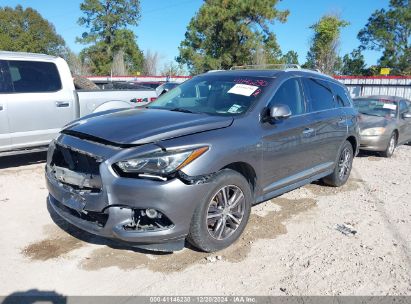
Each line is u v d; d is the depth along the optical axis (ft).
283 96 15.62
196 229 11.85
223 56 143.95
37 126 21.31
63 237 13.57
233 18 142.10
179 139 11.64
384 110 32.94
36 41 205.46
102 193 11.14
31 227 14.30
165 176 11.09
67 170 12.28
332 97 19.29
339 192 20.01
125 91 25.93
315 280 11.56
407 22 185.98
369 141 29.84
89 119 13.96
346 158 20.61
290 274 11.84
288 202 18.10
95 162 11.42
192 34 149.28
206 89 16.10
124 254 12.56
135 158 10.98
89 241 13.34
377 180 23.09
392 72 188.44
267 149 14.01
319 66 134.72
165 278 11.35
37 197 17.42
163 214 11.14
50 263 11.93
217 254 12.76
